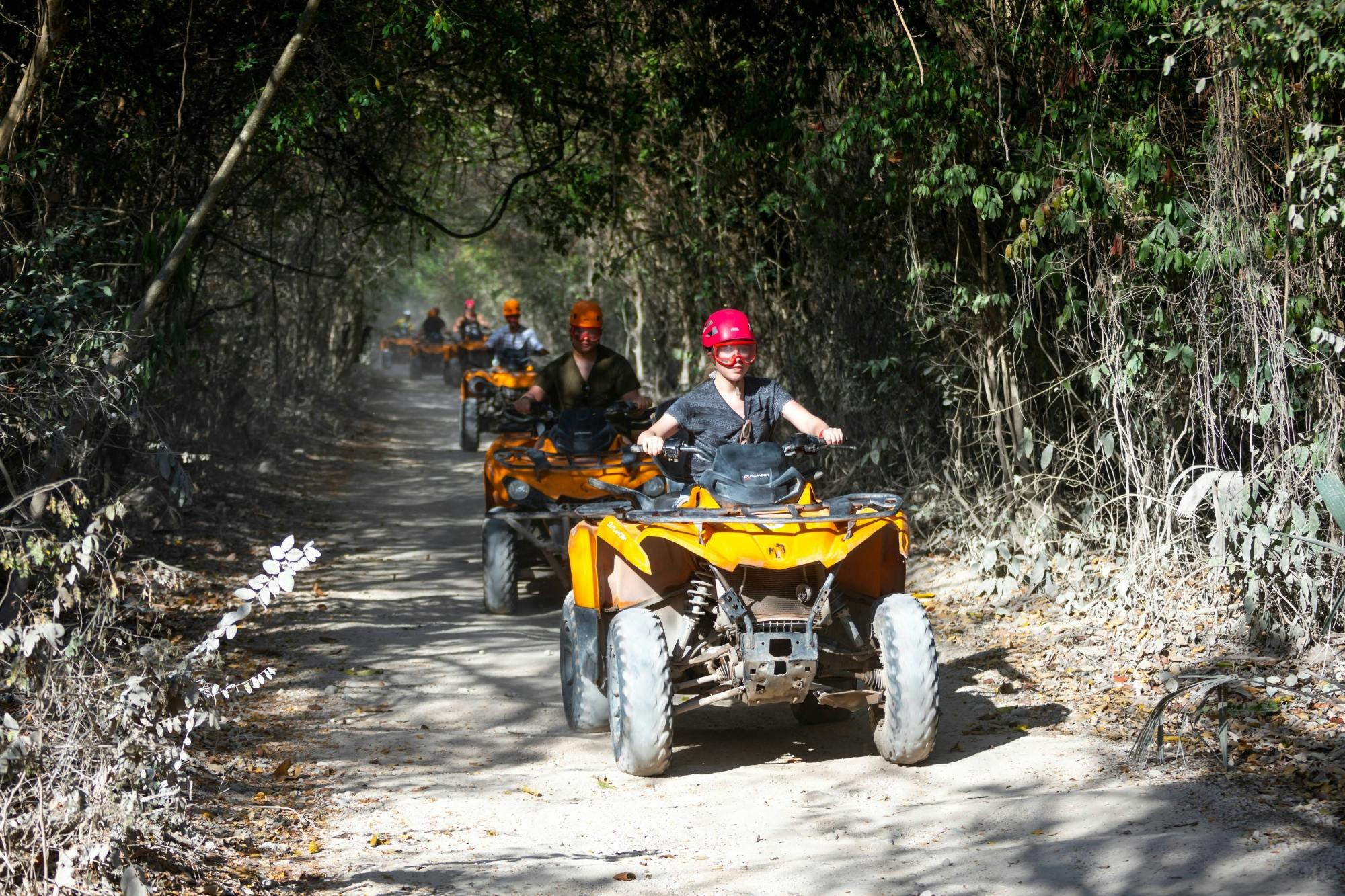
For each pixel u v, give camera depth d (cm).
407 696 693
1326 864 391
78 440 677
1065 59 770
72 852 370
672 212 1641
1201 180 716
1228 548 687
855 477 1127
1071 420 851
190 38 947
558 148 1207
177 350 775
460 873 434
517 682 719
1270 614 653
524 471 892
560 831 484
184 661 421
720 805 508
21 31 806
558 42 1104
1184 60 735
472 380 2012
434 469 1798
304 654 782
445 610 913
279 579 420
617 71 1337
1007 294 893
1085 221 736
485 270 3772
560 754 594
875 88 852
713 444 616
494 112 1303
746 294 1484
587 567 592
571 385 962
